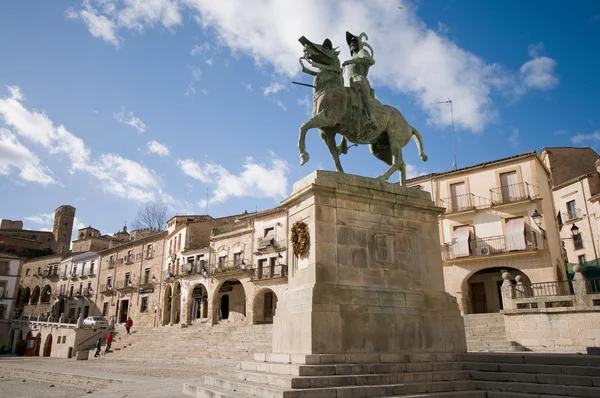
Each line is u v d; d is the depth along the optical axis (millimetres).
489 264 27625
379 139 11734
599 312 16750
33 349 45844
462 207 29609
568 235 36281
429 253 10656
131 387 12594
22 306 67250
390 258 10008
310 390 7102
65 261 63250
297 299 9078
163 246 48375
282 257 35062
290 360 8516
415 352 9453
